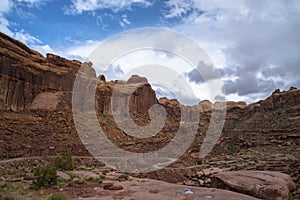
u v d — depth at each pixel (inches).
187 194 589.0
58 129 1918.1
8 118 1774.1
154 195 584.7
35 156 1424.7
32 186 680.4
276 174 753.0
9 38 2282.2
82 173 975.6
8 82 1988.2
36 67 2313.0
